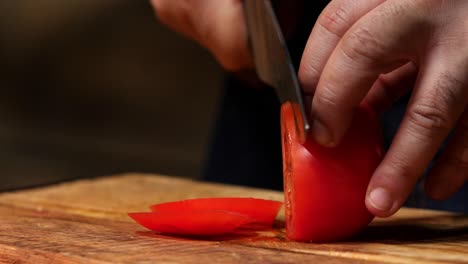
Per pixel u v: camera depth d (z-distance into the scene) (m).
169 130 2.48
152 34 2.49
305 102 0.57
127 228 0.63
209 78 2.40
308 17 0.77
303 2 0.76
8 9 2.77
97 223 0.65
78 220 0.66
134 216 0.60
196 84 2.43
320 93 0.55
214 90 2.40
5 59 2.80
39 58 2.74
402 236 0.61
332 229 0.58
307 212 0.57
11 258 0.57
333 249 0.57
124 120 2.59
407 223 0.65
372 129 0.58
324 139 0.56
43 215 0.68
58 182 0.81
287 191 0.60
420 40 0.54
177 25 0.80
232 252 0.56
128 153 2.48
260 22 0.64
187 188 0.80
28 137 2.70
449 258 0.56
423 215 0.67
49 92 2.73
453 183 0.60
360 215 0.58
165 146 2.49
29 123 2.77
